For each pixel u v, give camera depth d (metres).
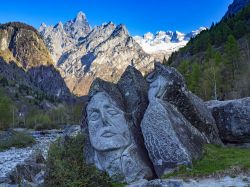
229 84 68.25
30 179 17.31
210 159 12.05
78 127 15.79
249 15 130.12
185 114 13.36
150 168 12.51
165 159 11.63
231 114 15.18
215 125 15.06
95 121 12.78
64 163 12.70
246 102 15.14
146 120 12.16
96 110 12.82
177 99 13.10
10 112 103.44
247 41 91.62
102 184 12.15
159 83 12.93
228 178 10.91
